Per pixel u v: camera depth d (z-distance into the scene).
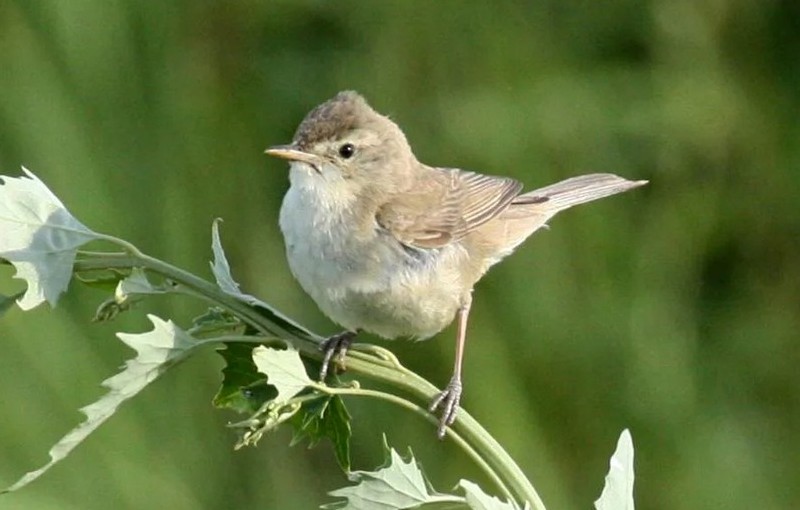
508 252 9.73
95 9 10.55
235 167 11.52
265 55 12.12
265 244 11.56
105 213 10.08
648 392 11.31
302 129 8.63
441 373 11.23
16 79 10.23
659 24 12.17
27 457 9.17
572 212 11.52
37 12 10.43
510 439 10.90
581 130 11.84
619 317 11.33
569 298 11.30
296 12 12.19
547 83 11.93
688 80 12.12
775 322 12.32
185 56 11.36
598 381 11.25
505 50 12.03
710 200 12.20
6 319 9.22
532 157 11.77
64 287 6.07
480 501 5.75
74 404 9.27
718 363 12.20
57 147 10.09
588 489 11.11
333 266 8.41
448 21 12.14
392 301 8.47
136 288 6.09
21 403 9.20
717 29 12.33
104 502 9.47
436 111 11.98
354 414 11.38
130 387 5.86
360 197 8.53
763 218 12.42
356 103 8.84
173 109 10.86
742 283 12.45
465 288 8.95
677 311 11.80
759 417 12.08
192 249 10.56
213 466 10.23
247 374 6.36
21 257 6.05
